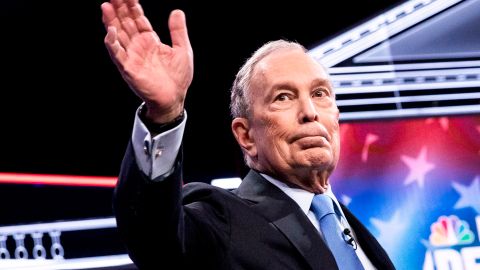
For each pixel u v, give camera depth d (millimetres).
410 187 5121
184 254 1531
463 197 5113
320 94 1881
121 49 1454
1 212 7402
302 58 1891
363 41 5551
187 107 6285
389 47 5566
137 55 1475
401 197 5098
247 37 6168
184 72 1502
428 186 5129
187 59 1512
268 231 1651
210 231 1602
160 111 1474
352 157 5172
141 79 1442
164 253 1496
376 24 5625
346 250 1751
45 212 7344
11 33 6586
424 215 5051
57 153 7211
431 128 5281
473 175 5164
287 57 1887
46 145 7129
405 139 5242
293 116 1819
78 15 6488
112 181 6066
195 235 1584
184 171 6285
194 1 6051
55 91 7000
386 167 5160
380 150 5207
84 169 7238
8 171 7121
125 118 7109
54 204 7309
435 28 5586
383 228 5020
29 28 6555
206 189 1725
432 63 5527
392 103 5371
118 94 7047
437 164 5180
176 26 1547
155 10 6000
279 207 1732
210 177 6293
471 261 4957
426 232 5023
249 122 1915
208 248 1590
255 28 6145
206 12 6102
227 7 6102
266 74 1870
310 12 6090
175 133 1481
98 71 6930
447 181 5145
